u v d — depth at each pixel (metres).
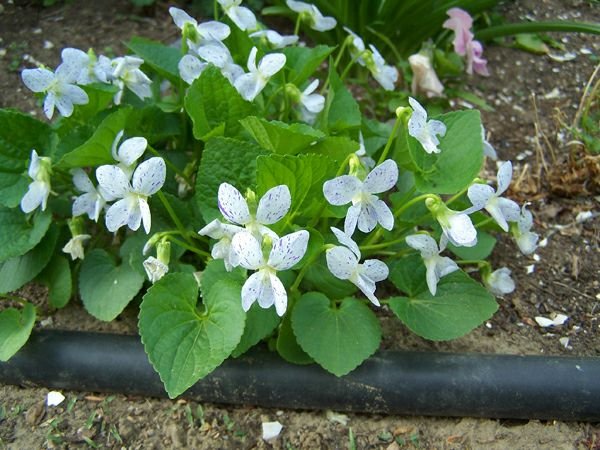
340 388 0.21
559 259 0.26
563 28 0.32
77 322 0.24
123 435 0.21
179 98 0.24
